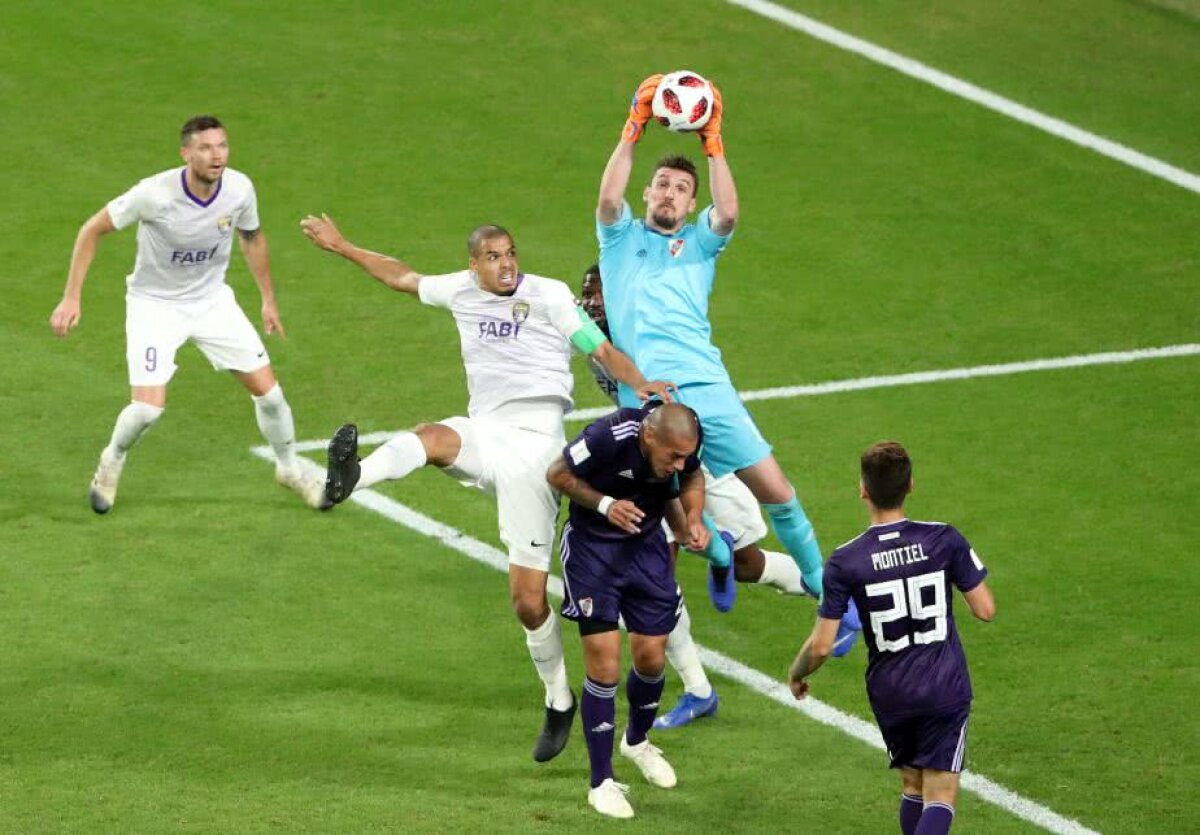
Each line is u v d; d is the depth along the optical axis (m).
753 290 53.31
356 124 61.66
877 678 27.59
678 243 34.75
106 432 44.66
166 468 43.16
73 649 34.97
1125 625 36.34
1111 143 62.31
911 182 59.78
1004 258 55.53
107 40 65.88
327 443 44.59
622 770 31.70
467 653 35.44
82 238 38.97
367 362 49.00
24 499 41.12
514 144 60.88
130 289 40.16
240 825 29.00
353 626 36.28
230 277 53.06
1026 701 33.59
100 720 32.47
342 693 33.75
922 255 55.56
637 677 30.47
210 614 36.53
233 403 46.78
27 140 59.53
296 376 48.12
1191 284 54.12
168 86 63.19
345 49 66.19
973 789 30.78
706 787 30.95
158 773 30.73
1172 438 45.16
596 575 29.73
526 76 65.06
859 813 30.09
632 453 29.02
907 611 27.30
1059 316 52.28
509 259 31.66
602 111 63.09
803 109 63.94
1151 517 41.09
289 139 60.47
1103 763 31.52
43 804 29.53
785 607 37.78
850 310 52.34
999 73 66.69
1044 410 46.81
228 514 40.97
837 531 40.62
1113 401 47.28
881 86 65.44
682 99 33.50
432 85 64.25
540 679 34.38
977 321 51.91
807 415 46.47
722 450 34.50
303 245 54.81
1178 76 66.94
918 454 44.38
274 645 35.44
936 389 48.00
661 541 30.20
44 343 48.88
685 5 70.31
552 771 31.50
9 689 33.41
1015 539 40.12
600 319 35.88
